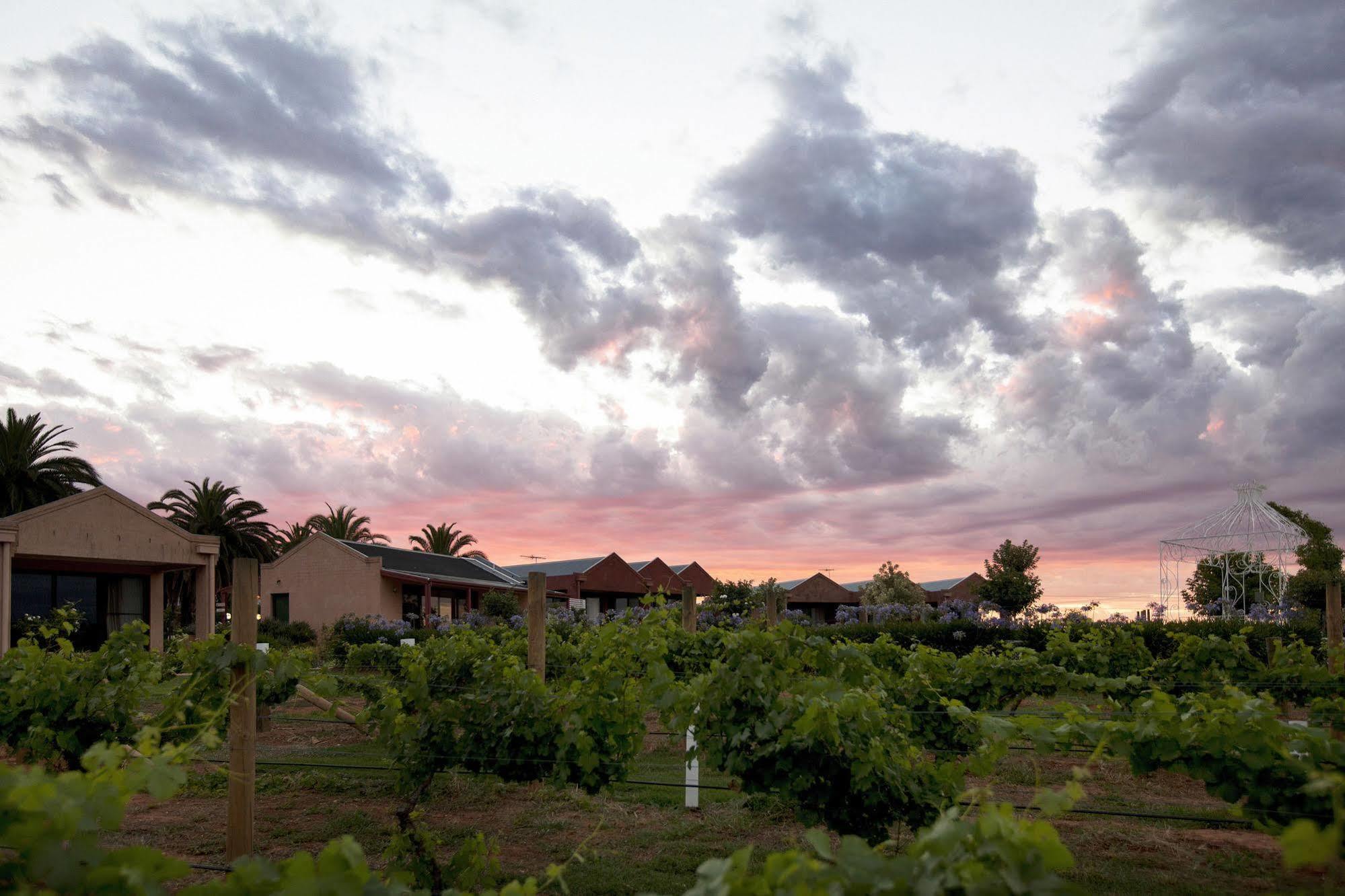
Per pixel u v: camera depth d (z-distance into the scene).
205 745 2.22
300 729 10.75
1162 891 4.86
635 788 7.57
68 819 1.66
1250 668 9.15
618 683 5.66
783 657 5.16
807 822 4.87
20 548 17.88
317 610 32.50
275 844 6.19
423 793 6.16
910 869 1.51
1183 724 4.18
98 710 6.26
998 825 1.58
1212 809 6.65
